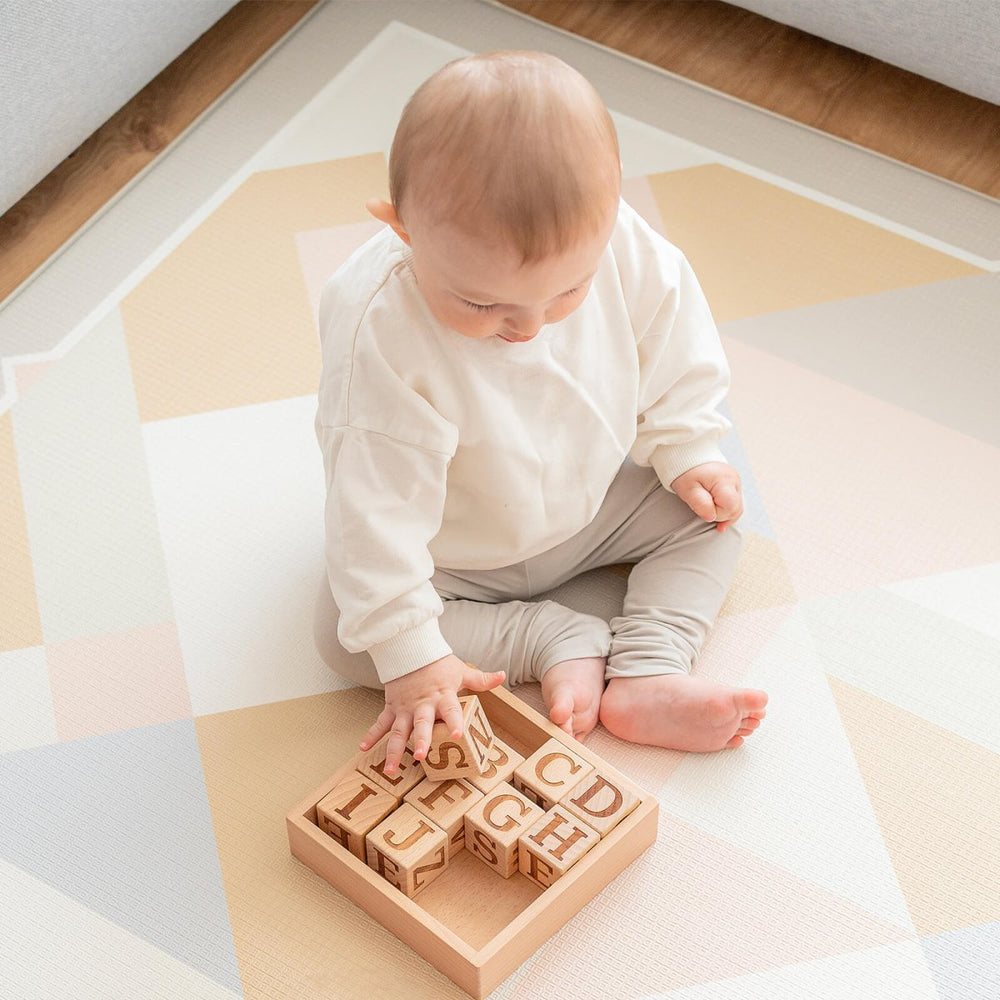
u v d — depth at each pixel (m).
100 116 1.69
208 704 1.32
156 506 1.46
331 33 1.88
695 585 1.31
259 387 1.56
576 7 1.88
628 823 1.15
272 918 1.19
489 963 1.09
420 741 1.12
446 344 1.10
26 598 1.40
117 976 1.16
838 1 1.66
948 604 1.36
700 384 1.28
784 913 1.18
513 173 0.95
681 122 1.78
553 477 1.20
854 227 1.67
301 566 1.41
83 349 1.60
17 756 1.29
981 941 1.16
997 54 1.59
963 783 1.25
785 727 1.29
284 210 1.72
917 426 1.50
